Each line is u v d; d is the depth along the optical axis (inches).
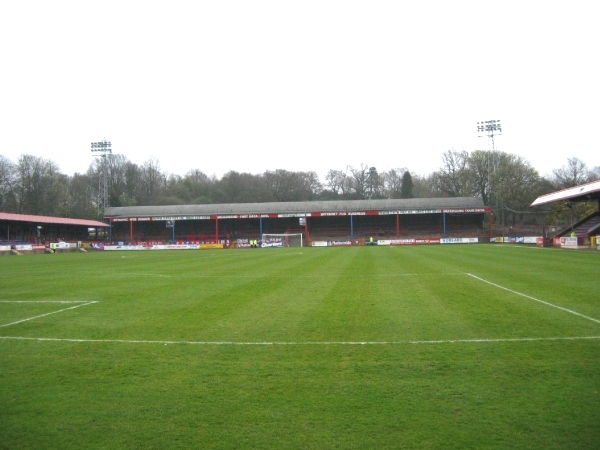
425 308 402.9
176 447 161.9
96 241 2586.1
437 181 3533.5
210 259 1206.9
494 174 2746.1
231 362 256.1
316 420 180.2
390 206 2551.7
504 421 175.8
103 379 231.3
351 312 390.9
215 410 191.5
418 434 167.3
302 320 362.0
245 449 159.5
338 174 4276.6
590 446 156.5
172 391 213.2
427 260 973.8
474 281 585.9
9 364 259.6
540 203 1660.9
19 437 171.0
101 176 3378.4
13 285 641.6
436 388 210.2
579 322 335.9
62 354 278.4
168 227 2701.8
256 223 2682.1
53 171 3095.5
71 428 177.6
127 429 176.1
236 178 4015.8
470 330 317.4
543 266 784.3
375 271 747.4
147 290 562.9
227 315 389.1
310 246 2317.9
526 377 221.9
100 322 371.2
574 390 204.2
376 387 213.3
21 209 2903.5
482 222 2573.8
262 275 721.0
